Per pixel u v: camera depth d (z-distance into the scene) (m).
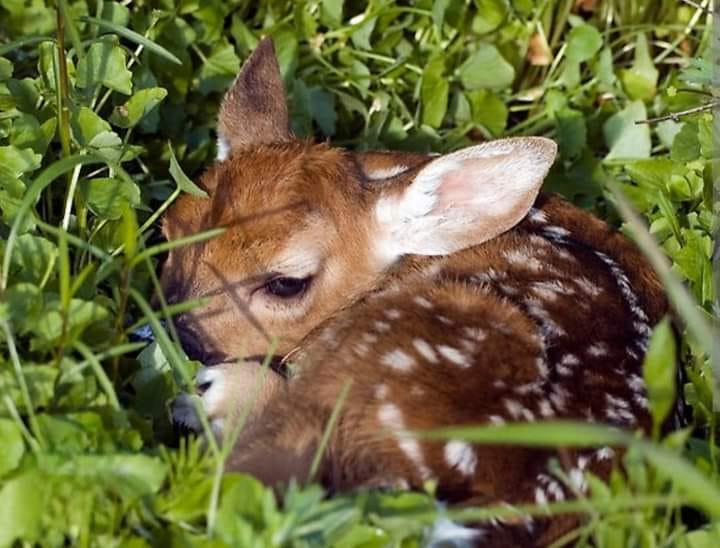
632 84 12.77
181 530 7.31
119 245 9.35
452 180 9.95
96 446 7.47
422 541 7.34
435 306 8.97
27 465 7.34
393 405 8.21
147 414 8.66
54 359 7.87
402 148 12.32
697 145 11.22
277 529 7.00
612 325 9.23
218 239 9.73
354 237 10.02
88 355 7.71
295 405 8.29
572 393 8.58
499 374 8.49
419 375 8.38
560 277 9.62
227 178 9.97
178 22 11.89
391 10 12.38
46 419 7.47
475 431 6.66
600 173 12.16
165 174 11.52
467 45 12.82
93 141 9.69
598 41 12.54
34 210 9.46
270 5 12.55
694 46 13.06
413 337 8.64
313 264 9.88
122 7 11.45
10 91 10.12
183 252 9.80
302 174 9.96
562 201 10.86
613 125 12.42
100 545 7.22
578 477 7.96
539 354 8.70
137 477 7.26
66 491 7.15
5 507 7.08
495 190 9.96
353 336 8.70
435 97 12.31
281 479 7.87
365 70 12.45
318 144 10.36
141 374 8.68
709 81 11.34
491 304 8.98
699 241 10.30
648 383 6.93
